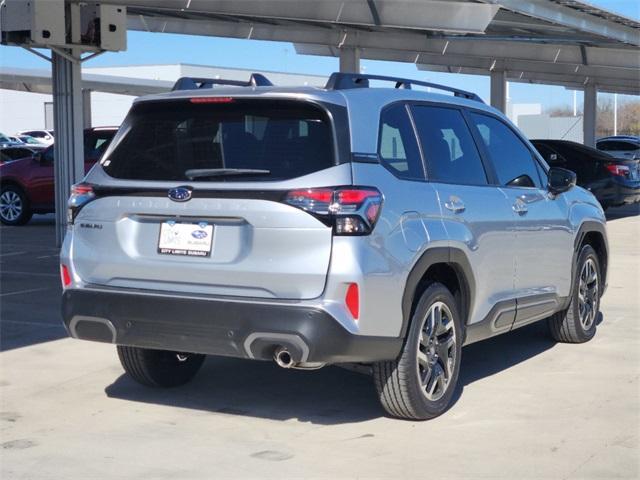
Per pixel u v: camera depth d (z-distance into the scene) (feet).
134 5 45.55
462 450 17.53
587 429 18.79
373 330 17.16
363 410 20.15
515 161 23.35
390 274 17.40
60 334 27.58
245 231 17.25
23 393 21.57
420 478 16.12
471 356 25.26
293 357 16.80
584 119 118.73
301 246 16.81
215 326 17.22
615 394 21.35
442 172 20.04
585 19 68.80
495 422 19.24
